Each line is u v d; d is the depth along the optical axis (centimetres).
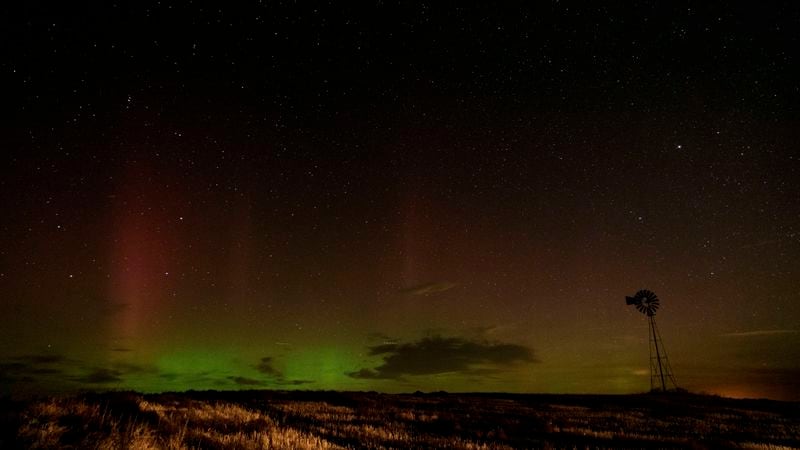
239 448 1019
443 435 1744
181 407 1788
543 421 2397
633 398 4391
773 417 3127
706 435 2102
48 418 905
